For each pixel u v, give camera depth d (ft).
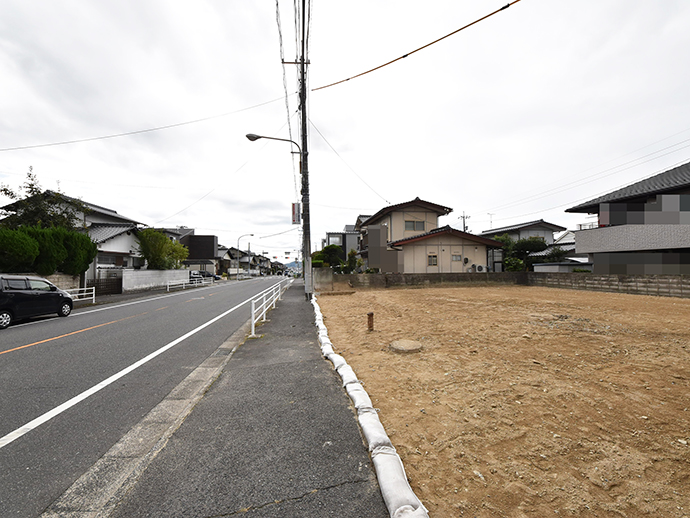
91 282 55.16
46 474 7.42
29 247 39.40
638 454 7.41
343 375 12.62
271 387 12.27
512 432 8.48
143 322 28.99
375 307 33.86
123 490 6.71
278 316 29.94
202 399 11.32
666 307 29.22
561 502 6.00
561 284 53.67
